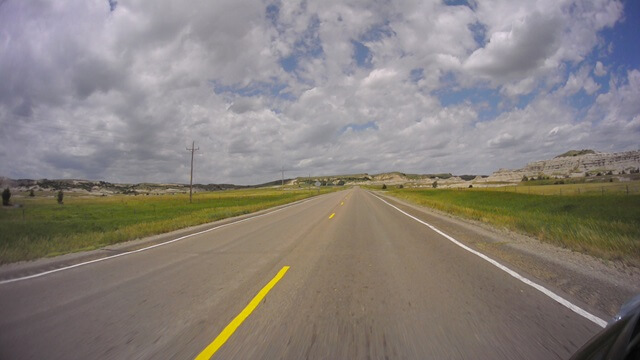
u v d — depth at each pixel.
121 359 3.96
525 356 3.82
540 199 34.56
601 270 7.48
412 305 5.55
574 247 10.07
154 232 16.61
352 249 10.70
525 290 6.16
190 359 3.91
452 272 7.58
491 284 6.59
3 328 4.94
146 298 6.24
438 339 4.29
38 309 5.76
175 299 6.14
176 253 10.82
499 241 11.60
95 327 4.91
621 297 5.67
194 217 24.34
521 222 15.11
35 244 12.93
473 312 5.16
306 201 45.06
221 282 7.23
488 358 3.79
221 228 17.48
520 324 4.67
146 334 4.63
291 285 6.88
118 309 5.67
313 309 5.47
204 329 4.76
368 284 6.84
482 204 32.03
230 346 4.21
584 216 19.95
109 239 14.06
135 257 10.36
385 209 27.31
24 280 7.80
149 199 81.50
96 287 7.07
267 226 17.58
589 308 5.20
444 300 5.75
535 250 9.92
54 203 63.66
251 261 9.27
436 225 16.42
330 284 6.90
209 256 10.14
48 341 4.48
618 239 9.95
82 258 10.44
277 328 4.73
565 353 3.88
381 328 4.66
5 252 10.79
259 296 6.20
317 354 3.96
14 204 55.00
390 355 3.90
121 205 56.31
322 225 17.28
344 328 4.69
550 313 5.04
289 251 10.60
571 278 6.87
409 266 8.28
